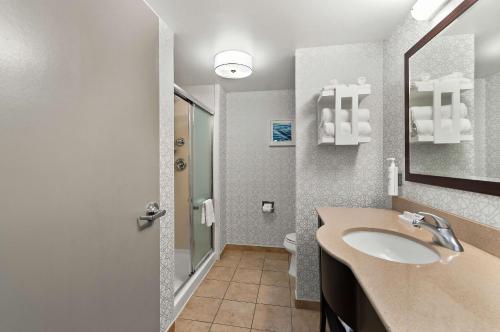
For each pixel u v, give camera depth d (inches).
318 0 48.9
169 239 58.2
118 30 33.7
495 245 30.4
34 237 22.4
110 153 32.2
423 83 46.5
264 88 108.6
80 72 27.4
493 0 31.3
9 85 20.3
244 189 113.9
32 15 22.1
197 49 70.9
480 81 33.2
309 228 70.3
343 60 68.2
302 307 69.3
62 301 25.2
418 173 48.4
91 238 29.1
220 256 105.2
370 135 67.3
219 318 64.7
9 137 20.3
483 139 32.6
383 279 24.3
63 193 25.3
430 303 20.2
